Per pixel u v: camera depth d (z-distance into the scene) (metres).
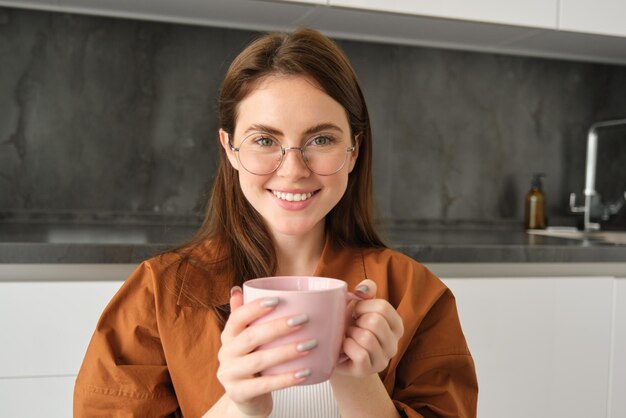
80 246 1.29
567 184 2.22
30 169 1.83
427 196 2.11
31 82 1.82
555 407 1.52
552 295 1.51
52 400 1.27
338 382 0.61
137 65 1.89
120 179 1.89
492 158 2.16
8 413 1.25
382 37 2.01
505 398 1.50
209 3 1.70
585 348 1.53
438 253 1.47
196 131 1.94
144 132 1.90
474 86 2.13
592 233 2.02
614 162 2.24
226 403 0.59
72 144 1.85
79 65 1.84
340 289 0.49
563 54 2.17
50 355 1.26
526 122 2.18
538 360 1.51
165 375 0.78
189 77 1.92
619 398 1.56
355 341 0.52
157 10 1.79
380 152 2.07
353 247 0.91
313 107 0.69
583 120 2.22
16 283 1.24
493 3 1.77
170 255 0.85
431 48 2.10
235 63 0.76
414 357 0.83
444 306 0.86
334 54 0.73
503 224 2.17
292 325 0.47
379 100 2.06
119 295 0.81
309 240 0.85
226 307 0.80
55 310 1.26
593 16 1.85
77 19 1.83
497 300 1.48
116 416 0.74
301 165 0.69
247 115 0.71
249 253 0.83
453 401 0.78
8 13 1.79
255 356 0.48
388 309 0.54
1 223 1.75
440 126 2.12
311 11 1.73
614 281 1.55
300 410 0.75
